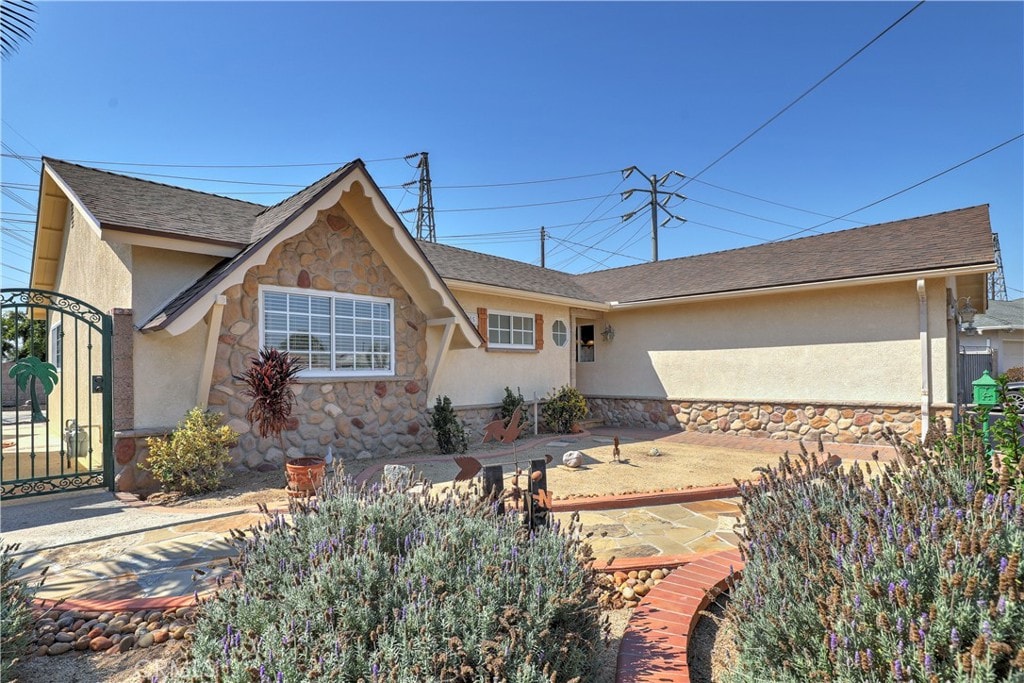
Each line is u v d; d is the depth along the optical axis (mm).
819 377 11273
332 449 8805
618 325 14836
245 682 2021
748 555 3275
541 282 14062
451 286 10797
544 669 2111
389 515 3254
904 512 2479
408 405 10016
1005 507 2449
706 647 3332
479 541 3029
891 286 10398
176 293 7566
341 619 2279
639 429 13836
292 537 3188
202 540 5031
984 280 10820
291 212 7711
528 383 13047
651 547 5012
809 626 2320
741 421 12359
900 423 10227
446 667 2066
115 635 3314
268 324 8172
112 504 6281
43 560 4547
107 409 7027
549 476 7914
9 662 2756
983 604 1931
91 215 6762
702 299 12508
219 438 6996
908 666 1842
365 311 9453
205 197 9633
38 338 16297
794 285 11016
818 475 3646
